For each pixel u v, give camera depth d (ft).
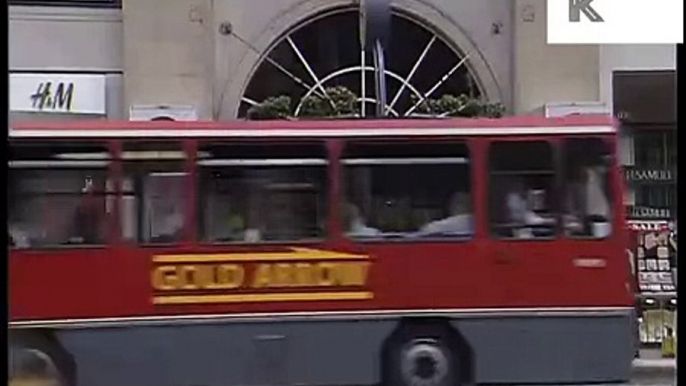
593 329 45.14
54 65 76.54
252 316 44.42
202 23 76.59
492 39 79.66
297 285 44.57
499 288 45.09
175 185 44.55
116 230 44.37
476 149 45.19
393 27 79.00
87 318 44.14
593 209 45.42
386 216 45.01
